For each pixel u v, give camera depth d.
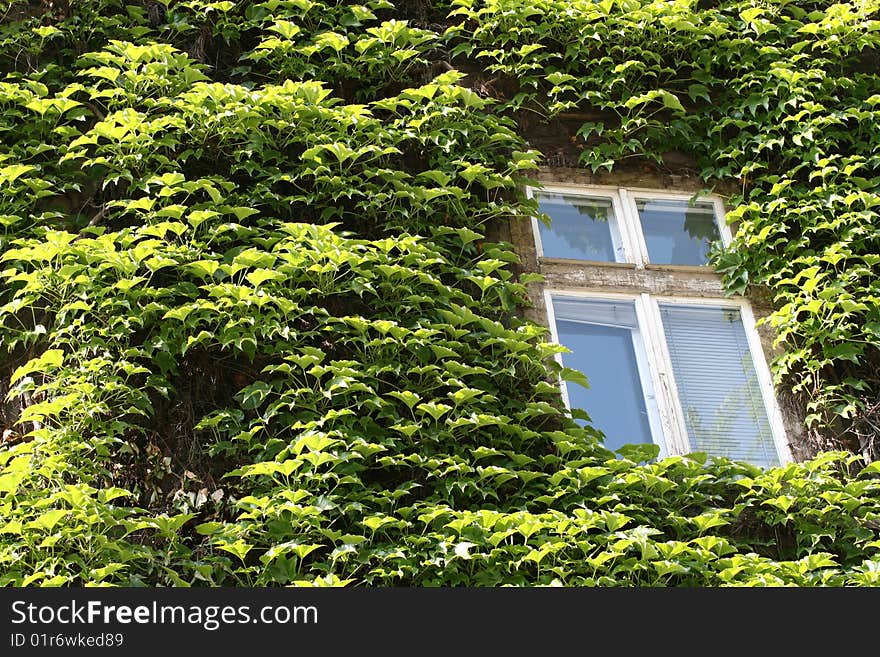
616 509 6.80
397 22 8.32
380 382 7.07
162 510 6.50
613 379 7.71
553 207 8.32
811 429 7.72
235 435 6.72
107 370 6.64
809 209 8.29
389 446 6.81
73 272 6.80
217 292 6.85
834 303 7.85
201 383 6.92
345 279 7.29
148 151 7.47
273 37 8.18
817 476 7.22
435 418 6.94
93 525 6.04
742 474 7.25
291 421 6.77
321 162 7.62
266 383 6.83
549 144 8.55
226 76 8.26
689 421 7.62
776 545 7.13
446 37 8.57
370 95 8.32
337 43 8.21
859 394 7.87
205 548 6.34
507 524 6.40
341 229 7.68
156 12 8.38
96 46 8.15
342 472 6.53
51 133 7.64
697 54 8.95
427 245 7.52
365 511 6.53
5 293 7.09
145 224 7.24
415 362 7.12
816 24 9.08
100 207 7.46
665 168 8.66
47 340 6.95
